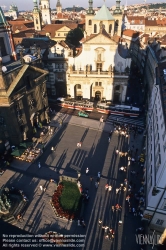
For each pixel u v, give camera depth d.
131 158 42.34
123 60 57.50
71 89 63.00
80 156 43.03
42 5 130.50
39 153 42.75
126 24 124.31
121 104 63.66
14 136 41.44
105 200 33.50
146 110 57.19
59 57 60.31
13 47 43.97
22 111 42.12
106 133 50.81
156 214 29.11
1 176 37.03
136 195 33.66
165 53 53.34
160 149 28.34
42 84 48.41
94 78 59.66
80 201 32.41
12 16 198.38
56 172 38.69
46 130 50.41
